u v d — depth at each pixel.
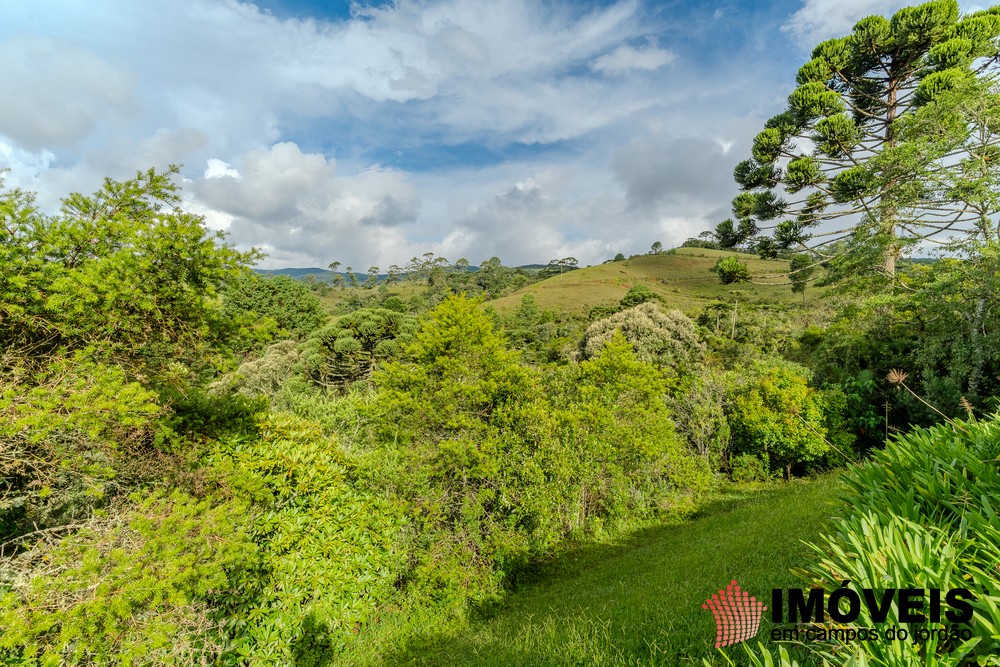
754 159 23.72
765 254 24.09
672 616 4.48
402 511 8.18
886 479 3.50
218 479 6.17
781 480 15.34
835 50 22.17
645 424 12.78
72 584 3.98
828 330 19.52
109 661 4.27
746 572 5.61
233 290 6.87
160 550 4.48
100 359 5.59
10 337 5.17
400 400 9.25
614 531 11.95
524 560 9.50
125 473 5.68
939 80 18.20
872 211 19.03
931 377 13.57
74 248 5.65
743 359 24.45
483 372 9.88
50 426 4.43
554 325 56.00
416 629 7.49
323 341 29.30
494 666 4.70
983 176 13.66
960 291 13.29
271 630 6.36
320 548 7.02
